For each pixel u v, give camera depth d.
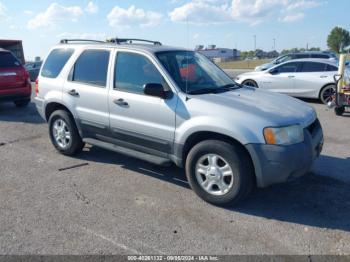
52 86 5.93
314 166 5.47
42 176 5.18
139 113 4.74
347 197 4.43
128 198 4.44
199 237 3.55
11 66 9.97
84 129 5.60
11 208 4.18
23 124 8.59
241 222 3.85
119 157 5.97
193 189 4.39
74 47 5.79
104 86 5.18
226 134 3.97
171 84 4.48
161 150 4.68
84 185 4.85
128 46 5.04
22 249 3.35
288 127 3.91
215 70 5.43
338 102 9.33
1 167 5.57
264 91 5.18
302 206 4.21
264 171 3.88
